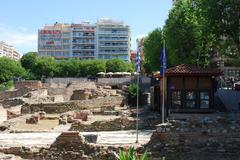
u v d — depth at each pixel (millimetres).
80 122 49312
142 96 79688
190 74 49844
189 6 81688
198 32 75750
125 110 64625
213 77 50188
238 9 60062
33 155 33312
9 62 164250
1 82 161625
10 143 37375
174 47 82562
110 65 190000
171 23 83562
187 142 33281
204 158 32906
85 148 33219
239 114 45719
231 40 64125
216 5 60781
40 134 45312
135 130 47625
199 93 50219
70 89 102250
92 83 114500
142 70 132250
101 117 57375
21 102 75625
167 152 33094
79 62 186500
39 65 182250
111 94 91062
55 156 33219
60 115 61938
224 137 33312
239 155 32875
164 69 47594
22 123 56000
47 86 112312
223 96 68062
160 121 48719
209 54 81688
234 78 99562
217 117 36438
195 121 33719
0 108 60188
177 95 50312
